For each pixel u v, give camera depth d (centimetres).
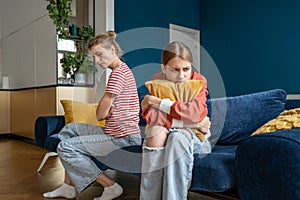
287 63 445
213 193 147
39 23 479
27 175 275
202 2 559
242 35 500
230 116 209
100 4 432
